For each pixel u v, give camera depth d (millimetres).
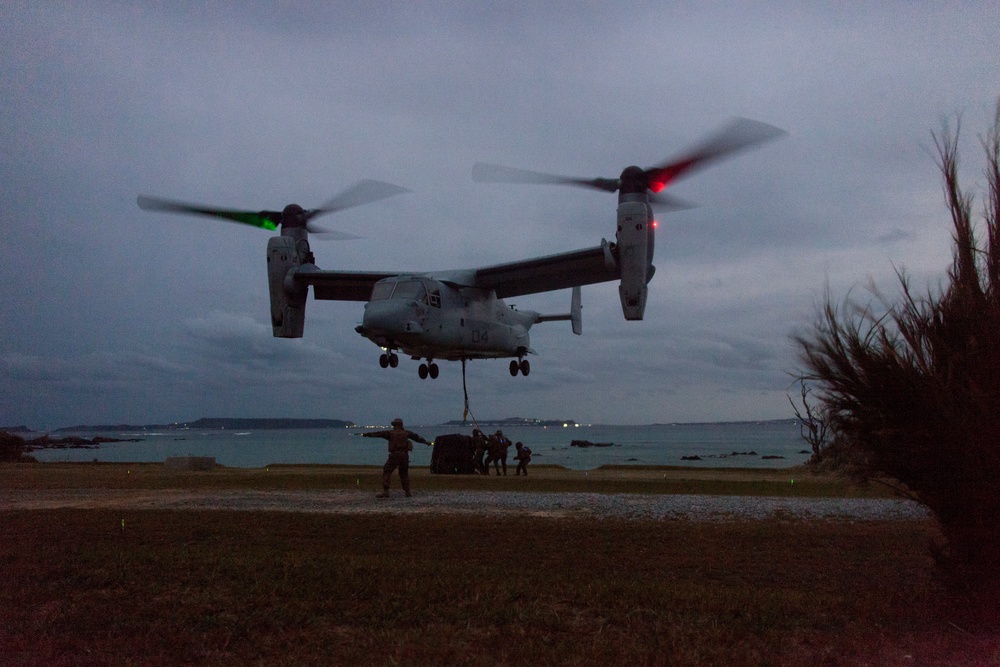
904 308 5680
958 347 5457
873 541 8781
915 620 5293
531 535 9312
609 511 11570
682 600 5789
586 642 4734
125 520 10922
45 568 7020
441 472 21391
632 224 19062
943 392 5301
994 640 4734
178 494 15164
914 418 5516
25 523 10664
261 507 12570
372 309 19984
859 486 6219
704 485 15922
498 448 21547
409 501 13258
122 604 5680
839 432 6078
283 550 8430
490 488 15812
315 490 15734
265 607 5633
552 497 13648
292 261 24844
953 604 5422
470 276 23156
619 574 7062
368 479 18344
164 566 7047
